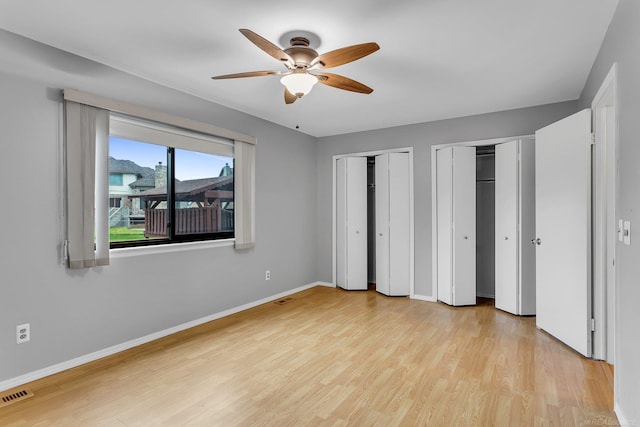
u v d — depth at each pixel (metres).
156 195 3.35
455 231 4.26
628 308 1.83
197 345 3.05
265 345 3.05
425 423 1.93
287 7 2.03
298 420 1.96
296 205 5.05
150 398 2.18
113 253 2.89
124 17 2.15
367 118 4.45
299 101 3.77
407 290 4.77
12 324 2.33
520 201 3.82
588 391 2.25
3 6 2.03
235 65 2.85
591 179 2.77
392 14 2.10
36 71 2.44
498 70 2.95
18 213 2.36
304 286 5.23
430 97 3.64
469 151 4.27
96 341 2.77
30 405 2.11
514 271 3.88
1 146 2.29
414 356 2.81
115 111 2.85
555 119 3.82
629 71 1.82
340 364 2.67
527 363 2.67
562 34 2.35
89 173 2.69
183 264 3.46
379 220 4.96
